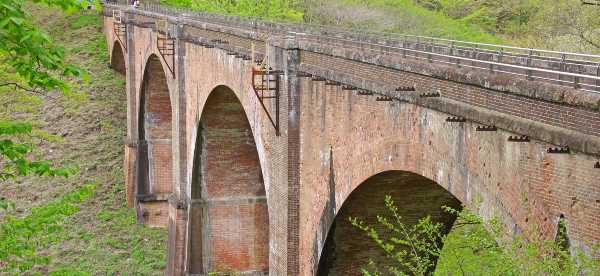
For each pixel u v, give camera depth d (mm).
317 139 23750
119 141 56750
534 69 15680
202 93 35938
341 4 63969
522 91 14125
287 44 24984
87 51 69438
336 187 22484
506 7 53094
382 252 23219
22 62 14664
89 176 52562
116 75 65188
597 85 15281
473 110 15422
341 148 22062
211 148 36969
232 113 36094
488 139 15180
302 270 25344
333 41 26125
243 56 29688
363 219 22469
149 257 43344
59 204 18375
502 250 13969
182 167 39438
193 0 72250
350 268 23547
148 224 48719
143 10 55000
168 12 51438
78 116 58750
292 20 66062
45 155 53969
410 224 22078
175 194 40438
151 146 51156
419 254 22500
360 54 20594
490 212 15203
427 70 17484
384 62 19406
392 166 19156
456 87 16594
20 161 16188
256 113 28891
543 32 43875
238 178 37531
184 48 39375
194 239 37594
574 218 12805
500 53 21094
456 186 16500
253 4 69375
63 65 14789
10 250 17234
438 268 17656
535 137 13570
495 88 14969
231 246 37688
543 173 13539
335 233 23125
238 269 37750
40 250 42812
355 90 21000
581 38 37375
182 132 39594
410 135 18359
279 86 26062
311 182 24375
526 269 12719
